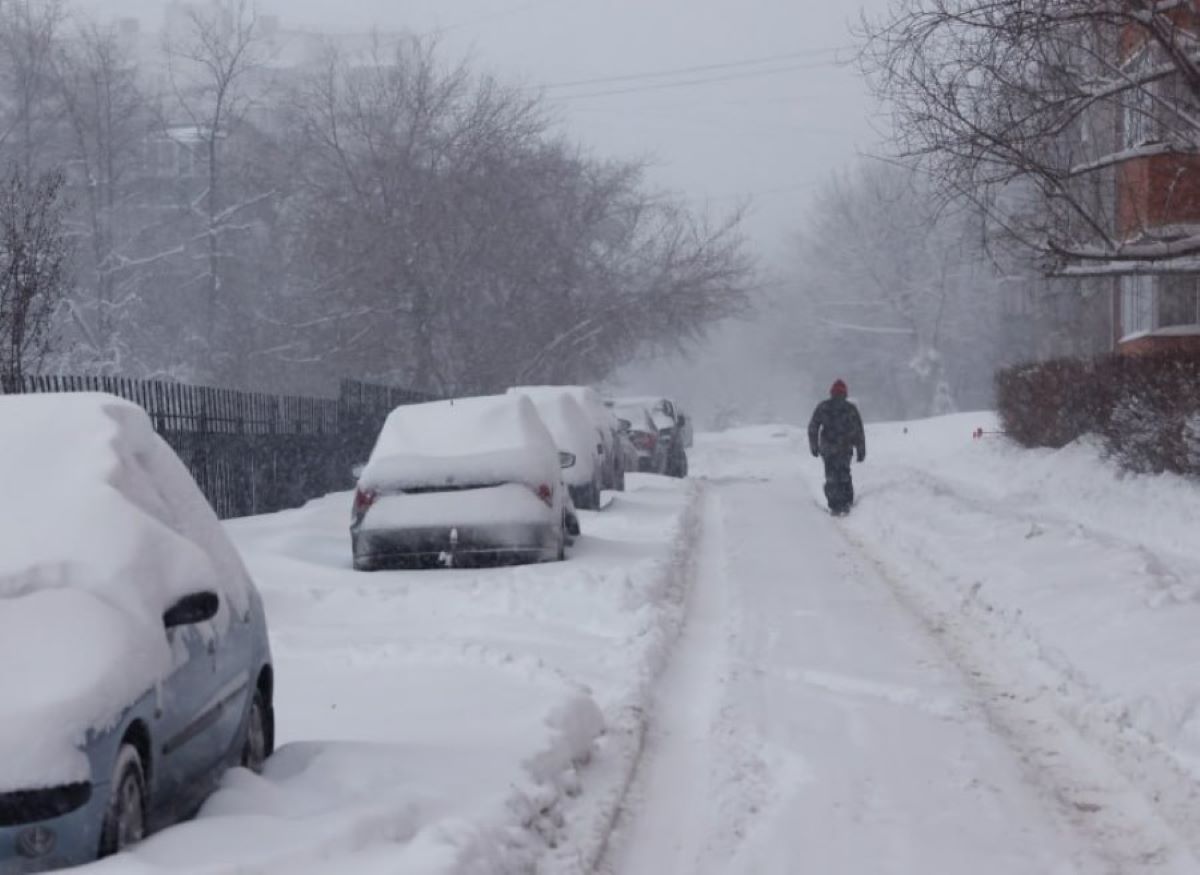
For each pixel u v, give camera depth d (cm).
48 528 725
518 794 842
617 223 5969
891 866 802
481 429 1892
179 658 737
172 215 6122
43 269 2109
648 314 5812
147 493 804
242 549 2002
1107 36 1934
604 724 1085
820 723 1119
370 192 5425
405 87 5694
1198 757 964
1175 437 2491
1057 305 5841
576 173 5828
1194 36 1889
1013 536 2062
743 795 937
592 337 5731
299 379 5534
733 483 3859
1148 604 1415
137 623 695
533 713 1036
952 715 1145
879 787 952
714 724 1116
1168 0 1856
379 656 1324
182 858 654
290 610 1591
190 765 752
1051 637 1365
